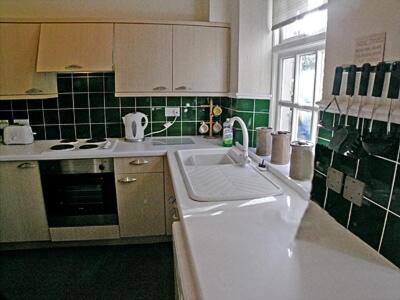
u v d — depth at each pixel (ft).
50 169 7.93
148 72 8.56
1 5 8.78
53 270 7.54
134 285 6.95
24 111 9.26
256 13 7.80
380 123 3.18
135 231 8.57
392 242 3.01
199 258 3.05
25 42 8.12
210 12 8.78
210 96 9.44
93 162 8.04
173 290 6.75
